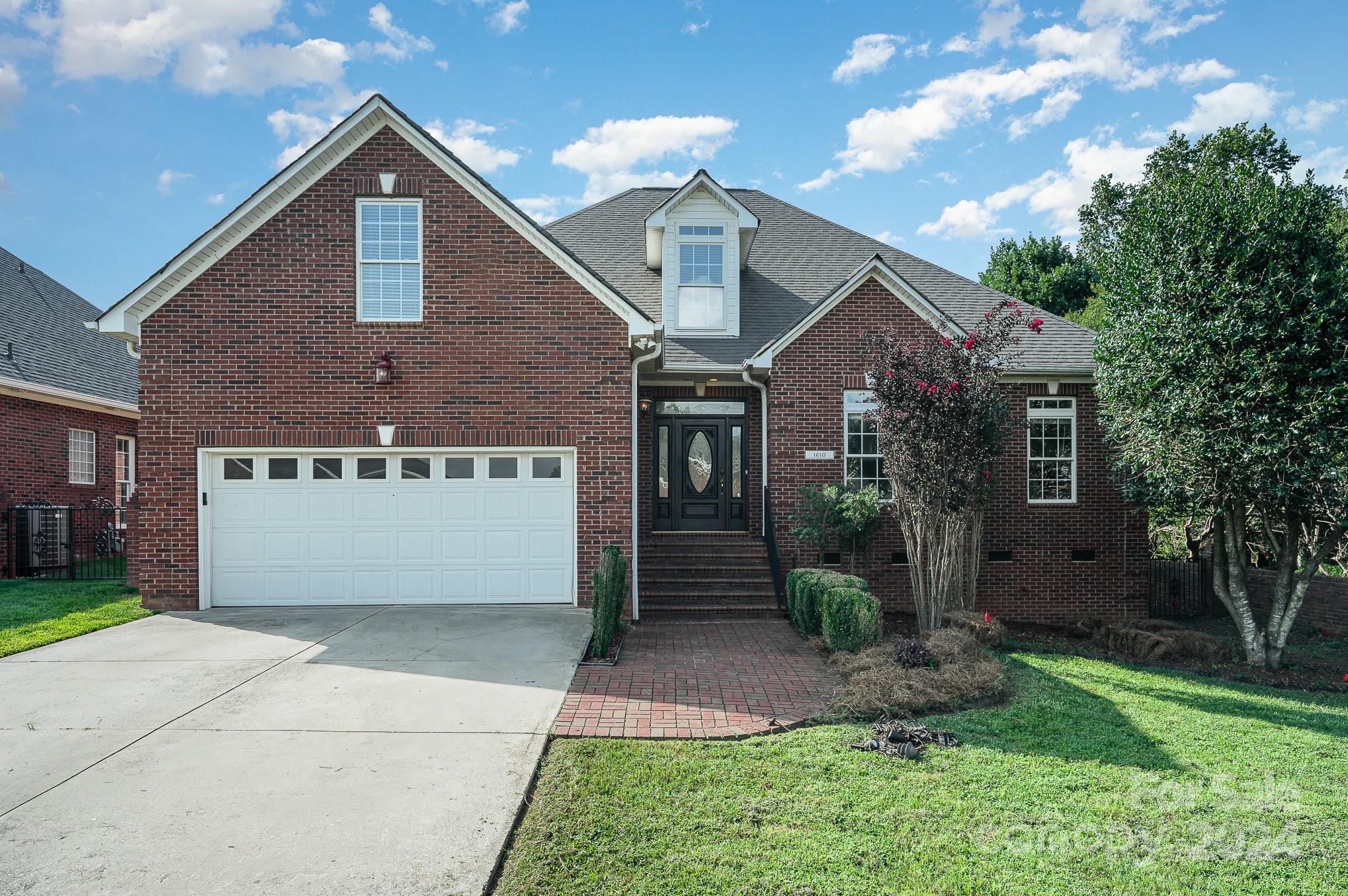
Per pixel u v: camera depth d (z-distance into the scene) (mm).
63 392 16812
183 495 10914
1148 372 10086
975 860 4336
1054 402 13852
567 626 10125
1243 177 9891
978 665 8180
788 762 5676
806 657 9047
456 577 11320
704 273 14336
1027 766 5750
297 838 4371
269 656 8391
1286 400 9203
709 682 7801
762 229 17250
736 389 14375
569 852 4309
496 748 5770
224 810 4703
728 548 13383
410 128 11023
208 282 10969
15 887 3830
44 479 16844
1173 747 6289
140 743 5801
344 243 11078
